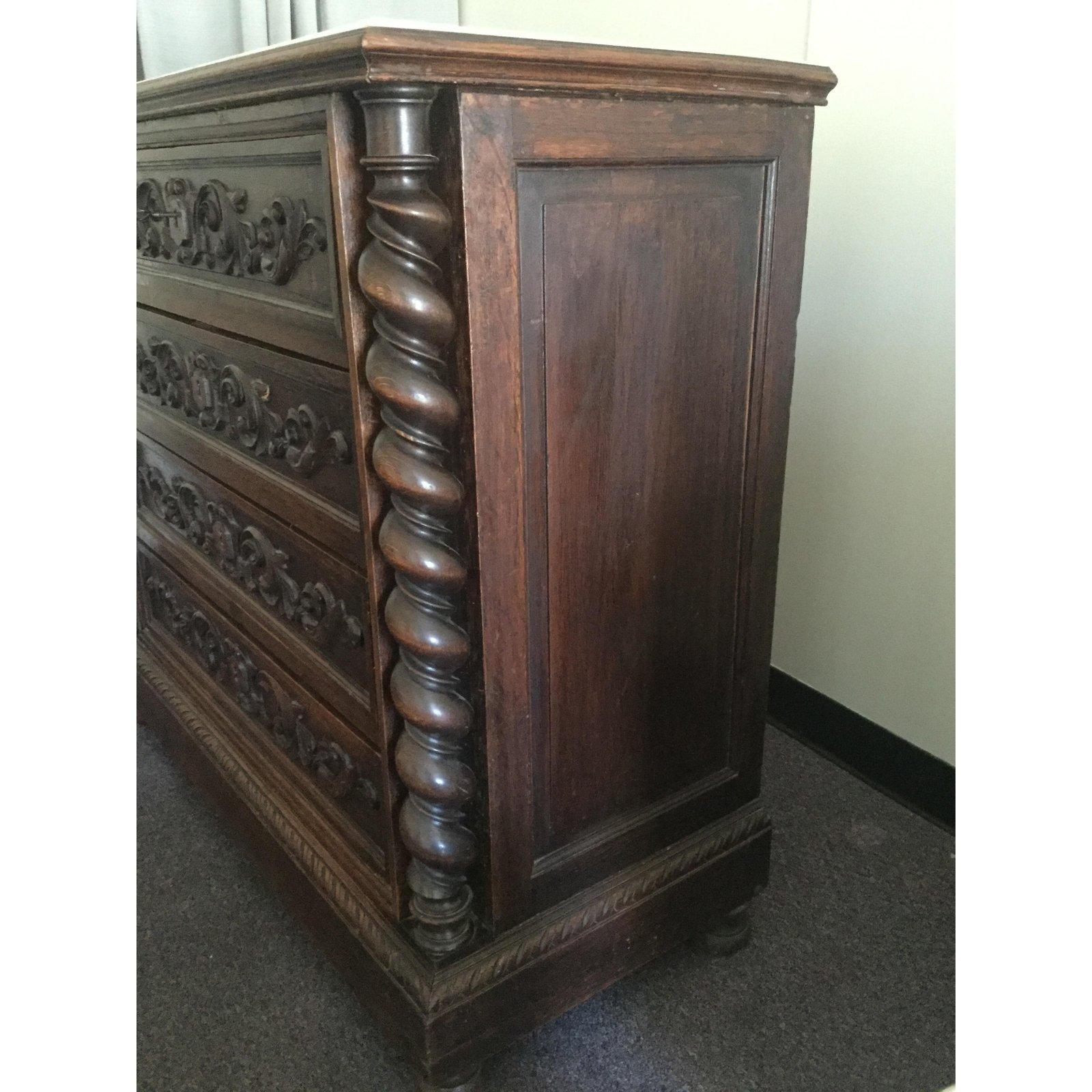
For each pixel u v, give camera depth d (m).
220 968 1.24
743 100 0.88
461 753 0.93
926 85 1.27
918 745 1.51
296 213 0.85
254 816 1.26
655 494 0.97
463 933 0.98
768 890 1.36
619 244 0.85
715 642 1.10
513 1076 1.08
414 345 0.77
